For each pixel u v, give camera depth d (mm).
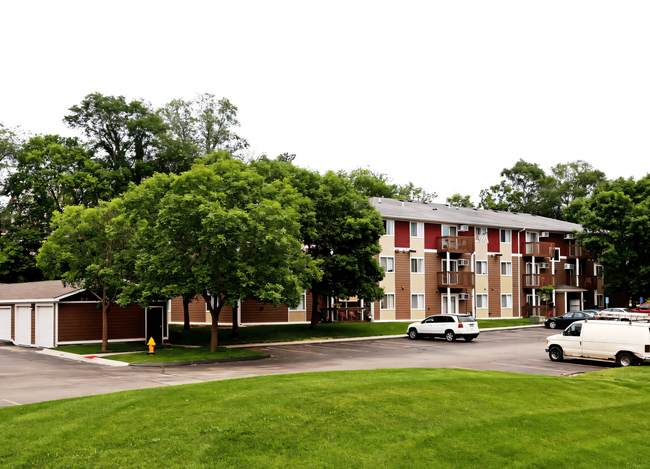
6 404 15320
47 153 52594
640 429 13836
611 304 67062
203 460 10945
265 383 16359
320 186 43000
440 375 18531
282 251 29969
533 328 50250
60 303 36312
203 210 27469
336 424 12773
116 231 32219
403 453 11656
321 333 42781
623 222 55406
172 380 20516
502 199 102938
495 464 11516
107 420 12594
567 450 12367
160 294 29609
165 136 55844
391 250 52156
